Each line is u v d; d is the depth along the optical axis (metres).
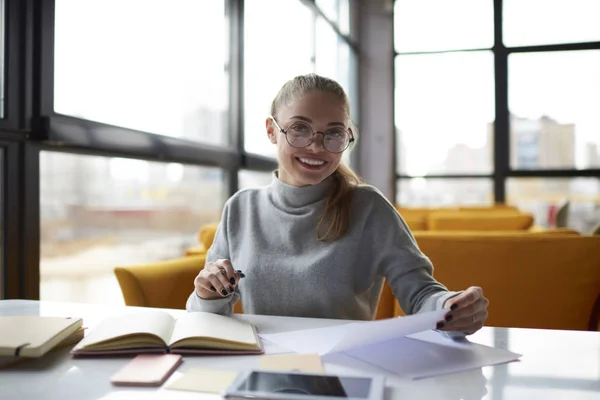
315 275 1.16
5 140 1.57
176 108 2.57
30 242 1.67
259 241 1.25
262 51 3.59
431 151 6.21
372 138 6.36
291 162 1.17
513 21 5.91
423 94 6.23
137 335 0.74
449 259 1.51
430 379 0.65
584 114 5.72
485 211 4.01
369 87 6.36
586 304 1.43
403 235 1.20
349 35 6.09
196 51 2.77
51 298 1.83
